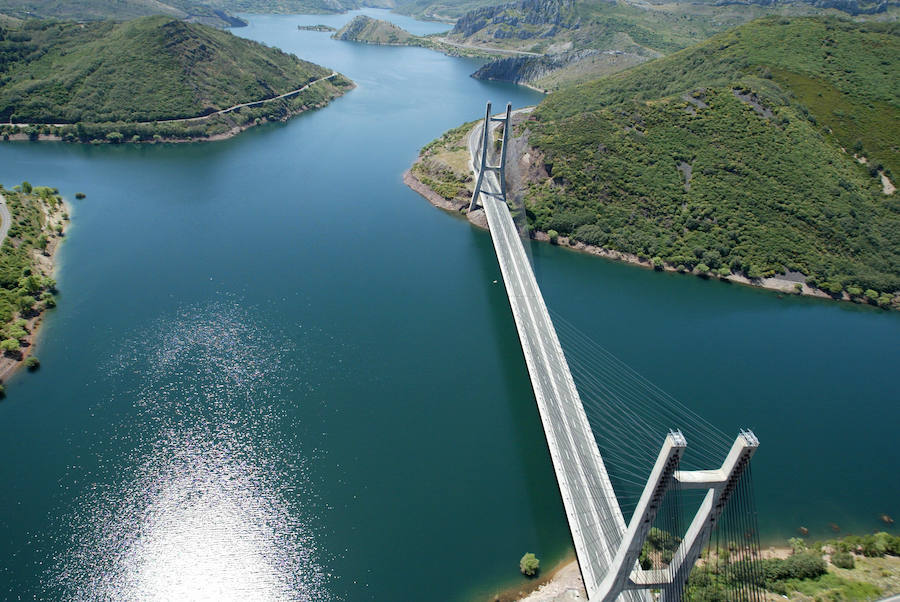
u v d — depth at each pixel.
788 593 60.16
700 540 51.56
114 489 73.38
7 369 93.56
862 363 110.94
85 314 109.25
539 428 87.44
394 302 119.44
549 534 70.69
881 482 83.06
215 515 70.88
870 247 143.88
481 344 106.94
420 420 87.69
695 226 149.12
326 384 94.19
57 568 63.84
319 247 141.88
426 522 71.44
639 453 81.94
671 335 114.62
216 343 102.88
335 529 69.88
